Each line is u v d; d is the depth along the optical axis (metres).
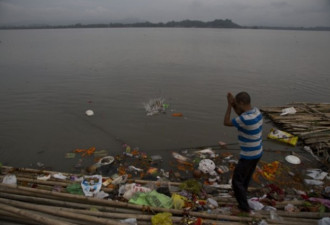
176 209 4.53
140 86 14.55
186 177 6.23
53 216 4.14
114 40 57.34
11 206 4.16
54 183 5.46
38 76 16.84
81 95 12.66
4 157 7.00
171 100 12.18
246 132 4.14
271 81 16.41
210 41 56.38
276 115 10.00
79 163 6.78
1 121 9.37
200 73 18.58
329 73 19.16
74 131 8.68
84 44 44.53
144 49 35.84
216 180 6.04
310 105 10.90
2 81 15.34
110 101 11.84
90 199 4.70
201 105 11.58
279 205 4.88
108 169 6.47
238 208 4.68
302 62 25.00
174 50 35.06
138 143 7.95
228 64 23.05
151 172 6.37
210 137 8.48
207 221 4.21
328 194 5.25
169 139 8.27
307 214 4.47
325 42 62.06
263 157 7.23
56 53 29.84
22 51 31.81
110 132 8.66
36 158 6.98
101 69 19.62
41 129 8.77
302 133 8.20
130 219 4.19
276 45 48.44
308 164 6.88
